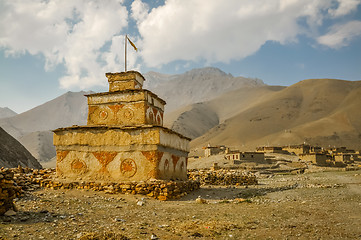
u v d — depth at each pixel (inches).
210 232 327.9
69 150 681.0
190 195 685.3
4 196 366.3
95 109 746.8
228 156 2736.2
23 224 334.6
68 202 477.1
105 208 451.5
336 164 2871.6
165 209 469.1
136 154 637.3
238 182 1068.5
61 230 317.4
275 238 306.8
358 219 385.7
